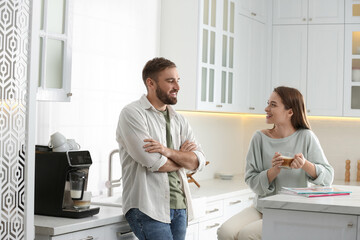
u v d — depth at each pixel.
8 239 2.23
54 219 2.71
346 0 5.31
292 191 2.71
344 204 2.37
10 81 2.28
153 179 2.82
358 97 5.31
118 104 3.96
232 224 3.07
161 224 2.79
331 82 5.34
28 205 2.33
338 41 5.33
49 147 2.91
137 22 4.17
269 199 2.50
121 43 3.99
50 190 2.79
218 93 4.64
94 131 3.72
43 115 3.32
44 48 2.82
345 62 5.31
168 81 2.90
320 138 5.77
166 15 4.45
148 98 2.99
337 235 2.37
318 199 2.53
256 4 5.27
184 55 4.38
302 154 3.05
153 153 2.78
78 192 2.78
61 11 2.96
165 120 2.98
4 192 2.33
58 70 2.95
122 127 2.85
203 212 3.69
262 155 3.27
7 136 2.30
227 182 5.05
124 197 2.88
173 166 2.87
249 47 5.16
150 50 4.34
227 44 4.79
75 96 3.56
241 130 5.99
